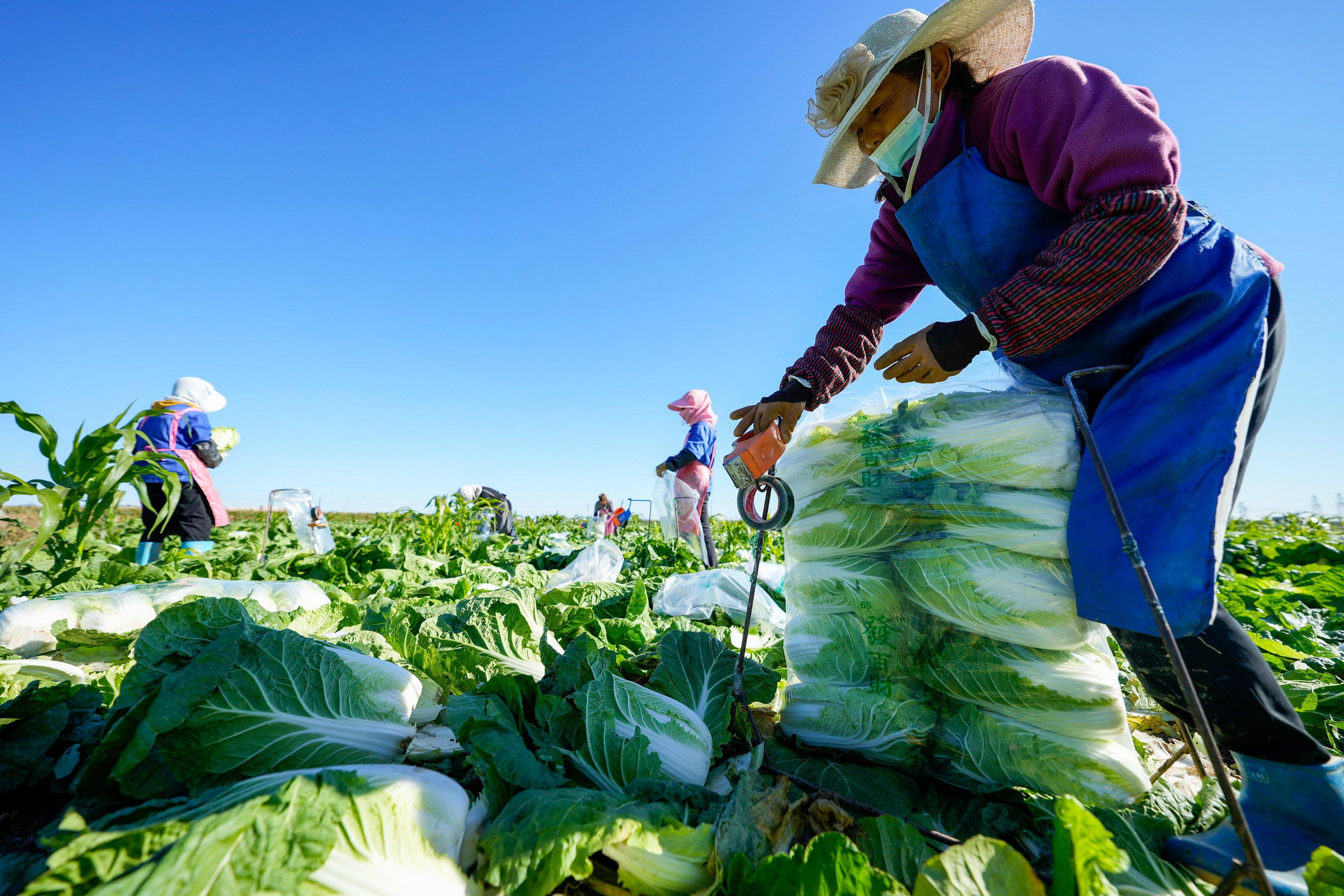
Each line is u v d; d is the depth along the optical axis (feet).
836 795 5.24
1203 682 4.84
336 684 5.65
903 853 4.37
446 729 6.87
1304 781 4.58
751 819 4.59
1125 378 5.41
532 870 3.81
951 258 6.42
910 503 6.24
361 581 18.75
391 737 5.68
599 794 4.42
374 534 37.70
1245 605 16.12
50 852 4.42
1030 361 6.10
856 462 6.65
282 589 12.38
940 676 6.02
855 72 6.56
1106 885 3.70
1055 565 5.63
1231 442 4.77
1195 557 4.66
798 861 3.76
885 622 6.31
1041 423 5.67
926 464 6.15
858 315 7.91
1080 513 5.27
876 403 6.86
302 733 5.20
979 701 5.83
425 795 4.22
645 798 4.83
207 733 4.85
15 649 9.60
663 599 14.39
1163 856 4.78
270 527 45.09
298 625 9.55
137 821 3.86
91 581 13.37
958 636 5.96
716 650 7.65
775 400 7.35
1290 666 10.46
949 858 3.86
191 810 3.86
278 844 3.50
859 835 4.78
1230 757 6.32
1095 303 5.13
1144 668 5.21
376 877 3.60
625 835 4.01
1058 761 5.47
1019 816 5.33
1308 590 18.67
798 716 6.75
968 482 5.95
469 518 29.58
